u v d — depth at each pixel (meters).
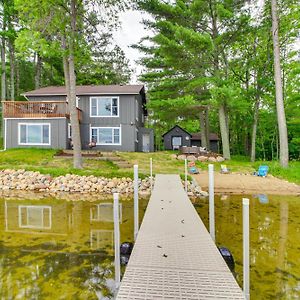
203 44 18.03
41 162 17.31
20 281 4.40
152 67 24.94
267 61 21.61
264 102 25.80
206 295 3.19
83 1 15.23
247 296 3.70
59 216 8.48
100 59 22.45
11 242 6.21
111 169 16.16
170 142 37.22
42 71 35.22
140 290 3.28
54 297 3.95
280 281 4.36
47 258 5.30
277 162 19.39
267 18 18.92
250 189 12.72
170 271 3.76
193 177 14.39
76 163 15.51
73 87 15.35
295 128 25.78
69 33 14.88
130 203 10.35
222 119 21.16
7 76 35.78
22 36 13.84
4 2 24.55
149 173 14.58
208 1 19.03
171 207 7.26
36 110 21.80
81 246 5.94
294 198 11.02
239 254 5.45
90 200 11.00
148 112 36.41
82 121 23.81
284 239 6.27
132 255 4.27
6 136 21.73
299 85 22.59
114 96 23.75
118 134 23.80
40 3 13.84
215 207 9.54
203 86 21.89
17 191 12.96
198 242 4.82
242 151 33.75
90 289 4.17
